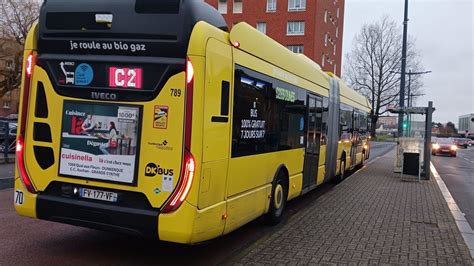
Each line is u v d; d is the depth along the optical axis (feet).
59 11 16.58
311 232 23.25
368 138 69.36
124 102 15.75
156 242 20.52
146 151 15.44
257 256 18.76
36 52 17.11
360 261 18.63
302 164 28.27
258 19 177.27
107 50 15.99
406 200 34.91
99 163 16.08
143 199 15.56
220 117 16.30
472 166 84.99
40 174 16.97
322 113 33.65
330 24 195.72
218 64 16.03
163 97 15.26
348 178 49.06
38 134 16.98
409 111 52.29
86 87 16.26
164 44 15.24
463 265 18.74
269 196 22.20
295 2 173.78
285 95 24.16
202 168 15.20
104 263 17.35
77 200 16.37
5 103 214.28
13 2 119.65
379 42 200.54
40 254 17.97
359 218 27.20
